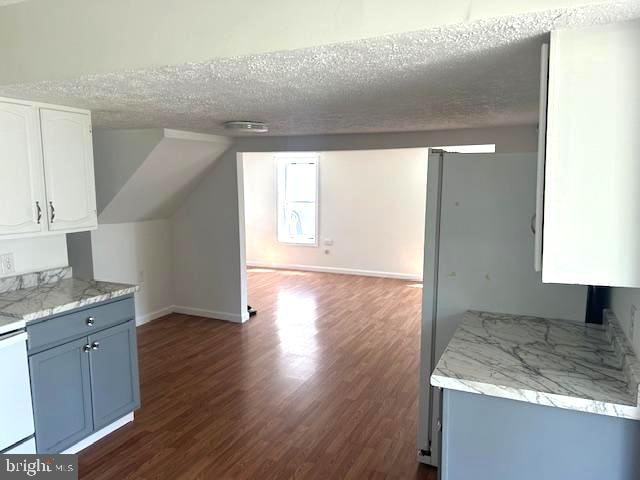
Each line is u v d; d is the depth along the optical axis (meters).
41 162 2.59
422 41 1.38
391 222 7.53
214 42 1.54
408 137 4.29
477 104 2.60
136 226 4.98
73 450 2.63
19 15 1.88
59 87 2.02
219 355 4.20
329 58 1.54
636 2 1.11
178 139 4.05
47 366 2.37
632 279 1.35
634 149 1.30
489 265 2.37
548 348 1.91
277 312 5.61
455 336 2.05
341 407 3.21
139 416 3.09
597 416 1.48
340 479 2.44
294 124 3.55
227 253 5.12
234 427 2.96
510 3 1.19
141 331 4.86
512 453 1.60
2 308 2.37
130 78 1.83
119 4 1.68
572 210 1.37
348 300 6.19
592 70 1.30
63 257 3.15
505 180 2.30
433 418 2.52
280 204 8.31
